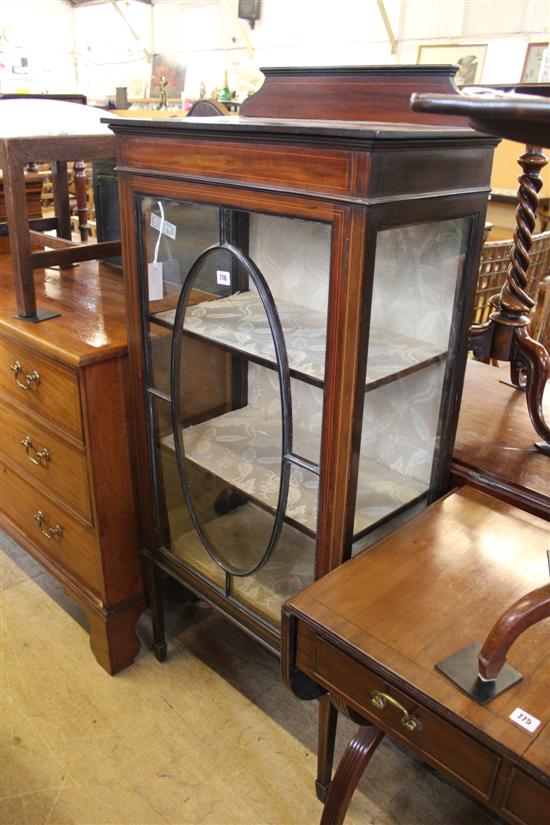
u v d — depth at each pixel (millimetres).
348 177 861
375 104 1219
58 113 1522
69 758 1452
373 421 1268
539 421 1336
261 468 1286
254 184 979
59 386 1410
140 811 1347
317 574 1166
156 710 1571
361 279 899
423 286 1137
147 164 1146
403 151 866
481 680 818
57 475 1560
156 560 1534
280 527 1209
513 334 1317
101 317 1516
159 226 1192
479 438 1413
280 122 1112
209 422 1410
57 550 1702
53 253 1505
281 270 1187
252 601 1325
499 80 4844
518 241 1263
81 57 8672
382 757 1479
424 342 1177
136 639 1677
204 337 1198
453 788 1412
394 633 904
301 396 1273
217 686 1643
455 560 1054
